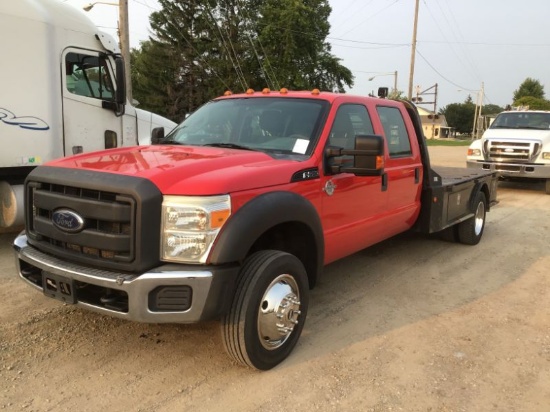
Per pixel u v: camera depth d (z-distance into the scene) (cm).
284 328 369
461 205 698
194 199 320
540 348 420
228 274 328
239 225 329
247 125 470
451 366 386
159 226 321
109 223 329
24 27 659
